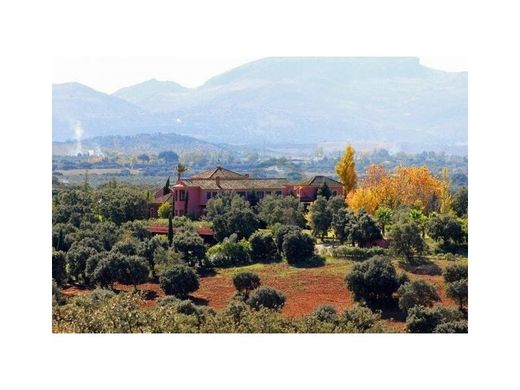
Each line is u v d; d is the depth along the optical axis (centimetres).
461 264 4644
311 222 5747
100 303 3844
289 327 3634
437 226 5278
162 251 4916
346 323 3812
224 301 4525
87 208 6031
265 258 5206
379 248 5125
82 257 4844
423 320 3834
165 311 3600
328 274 4853
